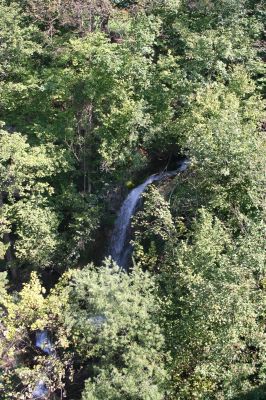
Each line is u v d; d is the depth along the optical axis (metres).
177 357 13.87
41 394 16.73
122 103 21.16
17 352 17.22
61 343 14.58
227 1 23.14
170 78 21.94
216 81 21.42
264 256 13.28
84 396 13.02
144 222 18.08
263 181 15.62
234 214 16.02
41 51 23.86
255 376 14.12
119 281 14.70
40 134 21.98
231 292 12.63
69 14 24.50
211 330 13.38
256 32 22.84
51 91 22.61
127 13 25.34
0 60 23.95
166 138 22.72
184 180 19.22
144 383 12.75
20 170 20.83
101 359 14.51
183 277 14.06
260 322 13.78
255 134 16.84
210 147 16.14
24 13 25.31
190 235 15.98
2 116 24.86
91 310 14.24
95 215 22.12
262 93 22.89
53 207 21.97
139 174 23.97
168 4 24.86
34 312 15.14
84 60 21.52
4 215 20.69
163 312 14.32
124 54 21.03
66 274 16.11
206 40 20.48
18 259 22.91
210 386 13.68
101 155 22.27
